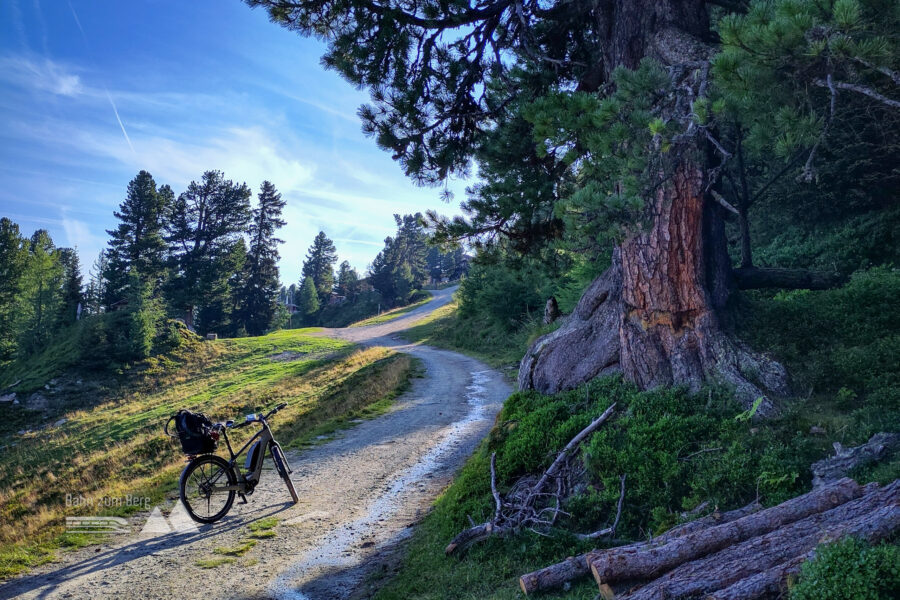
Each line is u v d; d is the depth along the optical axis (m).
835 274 9.56
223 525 8.33
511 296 40.09
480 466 8.75
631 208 7.01
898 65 4.75
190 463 7.89
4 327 76.38
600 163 7.76
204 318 79.69
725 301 8.51
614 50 9.35
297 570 6.78
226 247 80.94
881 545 3.57
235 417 27.59
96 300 82.88
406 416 17.97
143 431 29.05
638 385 8.45
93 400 44.81
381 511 9.07
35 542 7.86
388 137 10.62
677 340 8.16
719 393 7.46
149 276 74.69
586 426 7.89
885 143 12.86
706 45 7.73
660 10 8.72
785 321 8.52
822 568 3.45
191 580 6.44
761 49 4.86
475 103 11.45
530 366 10.52
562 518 6.61
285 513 8.91
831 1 4.66
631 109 7.14
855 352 7.51
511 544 6.42
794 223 16.42
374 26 9.95
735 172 15.38
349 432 15.93
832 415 6.54
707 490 5.95
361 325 86.19
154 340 53.88
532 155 11.12
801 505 4.54
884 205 13.98
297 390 31.94
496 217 11.70
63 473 22.38
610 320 9.70
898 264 11.83
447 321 63.91
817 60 4.89
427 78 10.75
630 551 4.64
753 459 6.07
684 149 8.04
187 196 80.50
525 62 10.99
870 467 5.18
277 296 92.62
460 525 7.38
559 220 11.77
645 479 6.44
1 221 82.94
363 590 6.28
